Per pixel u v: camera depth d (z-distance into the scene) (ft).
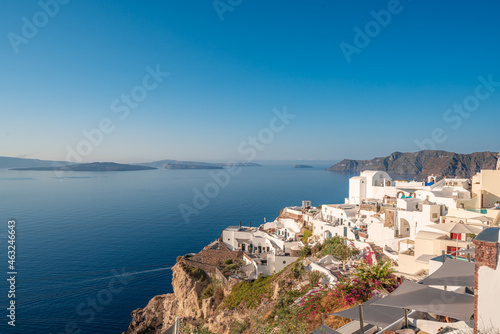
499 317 37.93
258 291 187.83
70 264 467.93
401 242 161.07
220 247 313.12
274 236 303.27
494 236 38.86
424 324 60.64
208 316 212.23
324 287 125.39
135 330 250.37
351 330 71.51
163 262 475.72
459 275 62.59
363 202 260.01
